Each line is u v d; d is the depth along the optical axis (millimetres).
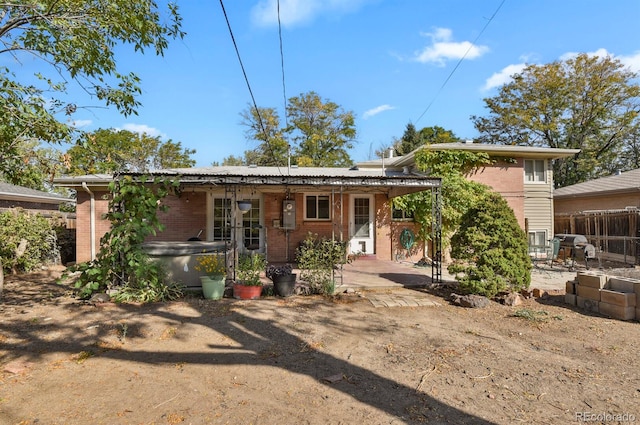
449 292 7953
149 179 7406
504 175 14328
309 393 3514
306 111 33719
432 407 3236
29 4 5766
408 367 4129
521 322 5922
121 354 4504
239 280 7789
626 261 12359
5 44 6215
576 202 17578
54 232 12703
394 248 13156
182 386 3656
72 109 6660
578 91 25750
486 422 2992
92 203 12039
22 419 3037
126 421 3008
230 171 14469
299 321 5848
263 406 3256
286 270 7680
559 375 3916
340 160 34781
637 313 5988
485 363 4238
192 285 7660
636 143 28047
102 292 7125
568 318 6145
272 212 12648
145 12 6746
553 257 12086
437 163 13555
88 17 6316
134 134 27078
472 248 7520
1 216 10836
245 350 4652
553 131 27234
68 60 6684
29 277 10492
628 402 3328
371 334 5297
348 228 13023
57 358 4367
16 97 5977
